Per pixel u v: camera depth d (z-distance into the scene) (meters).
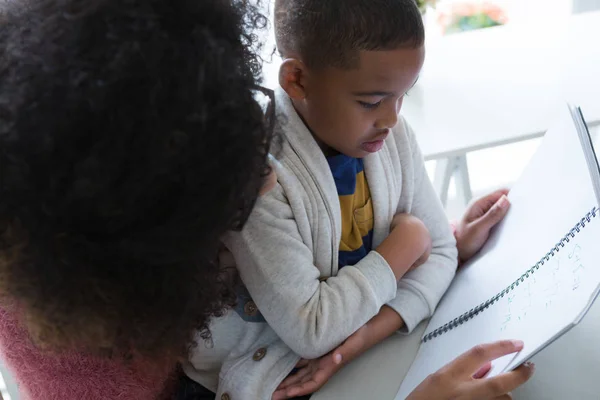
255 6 0.54
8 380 0.80
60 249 0.43
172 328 0.51
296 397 0.75
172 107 0.40
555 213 0.68
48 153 0.40
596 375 0.68
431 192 0.88
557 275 0.61
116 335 0.50
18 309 0.51
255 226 0.70
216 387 0.79
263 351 0.76
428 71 1.16
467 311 0.74
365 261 0.76
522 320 0.62
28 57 0.41
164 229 0.43
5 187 0.41
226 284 0.65
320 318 0.72
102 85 0.39
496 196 0.89
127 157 0.40
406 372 0.74
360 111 0.70
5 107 0.40
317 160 0.74
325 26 0.66
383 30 0.64
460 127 1.00
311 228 0.75
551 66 1.12
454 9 1.62
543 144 0.80
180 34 0.42
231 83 0.43
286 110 0.74
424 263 0.83
